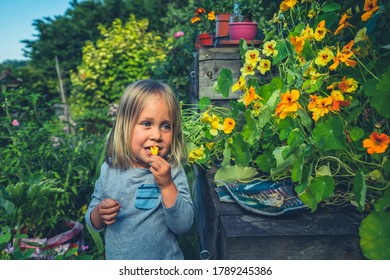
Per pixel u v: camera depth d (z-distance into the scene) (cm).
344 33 174
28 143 269
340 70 154
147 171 149
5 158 257
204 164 199
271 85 165
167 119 146
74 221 252
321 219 126
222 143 189
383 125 140
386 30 153
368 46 144
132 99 146
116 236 150
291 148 135
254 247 114
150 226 146
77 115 793
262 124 158
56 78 1203
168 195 138
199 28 359
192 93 308
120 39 803
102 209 141
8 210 210
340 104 133
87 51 860
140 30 886
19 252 172
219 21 270
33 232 229
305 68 157
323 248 115
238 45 238
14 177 270
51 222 231
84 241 243
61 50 1256
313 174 148
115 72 809
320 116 138
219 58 230
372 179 131
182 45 479
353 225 121
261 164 156
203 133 201
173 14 884
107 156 157
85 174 270
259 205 134
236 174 161
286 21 208
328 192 125
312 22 196
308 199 127
